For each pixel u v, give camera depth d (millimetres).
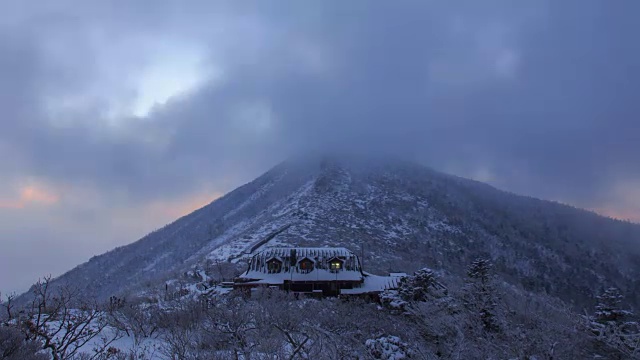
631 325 10617
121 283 125062
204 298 25234
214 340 15375
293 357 11984
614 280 112875
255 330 16484
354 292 42594
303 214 113375
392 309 24031
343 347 12969
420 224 126625
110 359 13391
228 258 70750
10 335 9719
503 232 138750
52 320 15391
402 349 14422
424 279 23547
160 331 19109
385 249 94750
